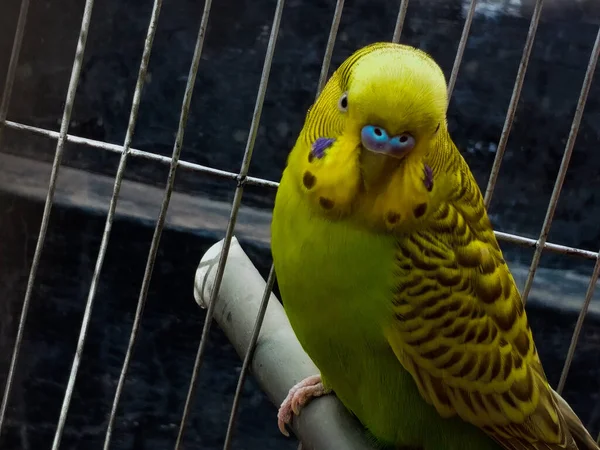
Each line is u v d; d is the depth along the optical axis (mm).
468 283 317
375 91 291
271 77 467
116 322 461
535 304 457
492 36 464
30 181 451
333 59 466
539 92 469
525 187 483
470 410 325
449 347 316
